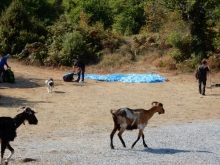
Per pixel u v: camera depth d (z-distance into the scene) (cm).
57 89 2630
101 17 5884
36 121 1165
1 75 2853
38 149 1284
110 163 1084
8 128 1083
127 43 4069
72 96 2430
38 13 5856
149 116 1316
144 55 3825
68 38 3722
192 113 2048
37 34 4034
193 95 2541
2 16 4031
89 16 5675
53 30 4134
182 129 1655
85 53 3725
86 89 2662
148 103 2288
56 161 1100
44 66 3616
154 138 1481
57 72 3400
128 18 5338
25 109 1146
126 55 3794
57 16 6122
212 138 1487
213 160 1148
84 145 1356
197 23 3625
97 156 1179
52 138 1491
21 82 2841
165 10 3959
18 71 3294
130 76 3102
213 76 3228
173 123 1805
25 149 1281
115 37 4078
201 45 3603
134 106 2194
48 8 5972
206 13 3588
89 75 3173
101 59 3741
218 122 1830
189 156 1194
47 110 2038
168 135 1536
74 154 1202
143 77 3058
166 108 2164
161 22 4559
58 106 2147
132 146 1305
